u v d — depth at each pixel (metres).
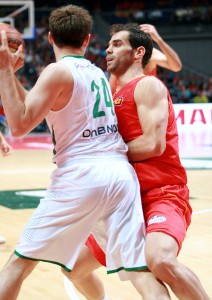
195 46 32.69
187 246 6.72
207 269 5.79
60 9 3.90
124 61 4.16
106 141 3.83
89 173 3.71
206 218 8.30
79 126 3.74
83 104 3.73
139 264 3.69
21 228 7.65
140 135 4.00
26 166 14.11
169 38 32.66
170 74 30.16
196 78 30.52
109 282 5.41
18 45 3.92
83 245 3.84
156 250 3.60
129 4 35.16
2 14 22.23
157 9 34.97
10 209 8.95
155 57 7.04
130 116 4.02
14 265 3.74
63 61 3.76
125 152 3.94
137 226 3.75
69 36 3.83
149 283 3.63
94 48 29.83
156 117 3.87
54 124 3.79
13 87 3.57
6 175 12.59
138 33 4.16
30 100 3.58
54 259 3.77
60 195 3.74
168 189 3.97
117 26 4.23
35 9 32.41
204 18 32.97
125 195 3.79
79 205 3.70
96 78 3.85
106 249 3.85
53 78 3.63
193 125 9.16
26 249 3.73
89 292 4.45
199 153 16.16
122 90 4.08
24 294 5.04
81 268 4.28
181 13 33.06
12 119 3.54
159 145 3.84
